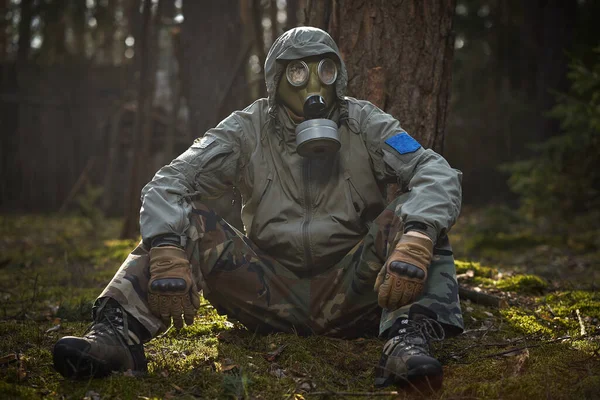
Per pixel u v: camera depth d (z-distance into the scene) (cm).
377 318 302
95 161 1338
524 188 966
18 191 1345
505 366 272
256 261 292
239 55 823
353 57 393
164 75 1581
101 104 1355
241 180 301
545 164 948
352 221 289
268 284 294
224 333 320
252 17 722
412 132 389
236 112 302
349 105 299
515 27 1484
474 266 510
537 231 870
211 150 287
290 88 289
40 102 1341
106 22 1764
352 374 275
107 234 948
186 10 816
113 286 259
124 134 1258
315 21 412
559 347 301
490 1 1523
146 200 267
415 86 389
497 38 1488
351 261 291
